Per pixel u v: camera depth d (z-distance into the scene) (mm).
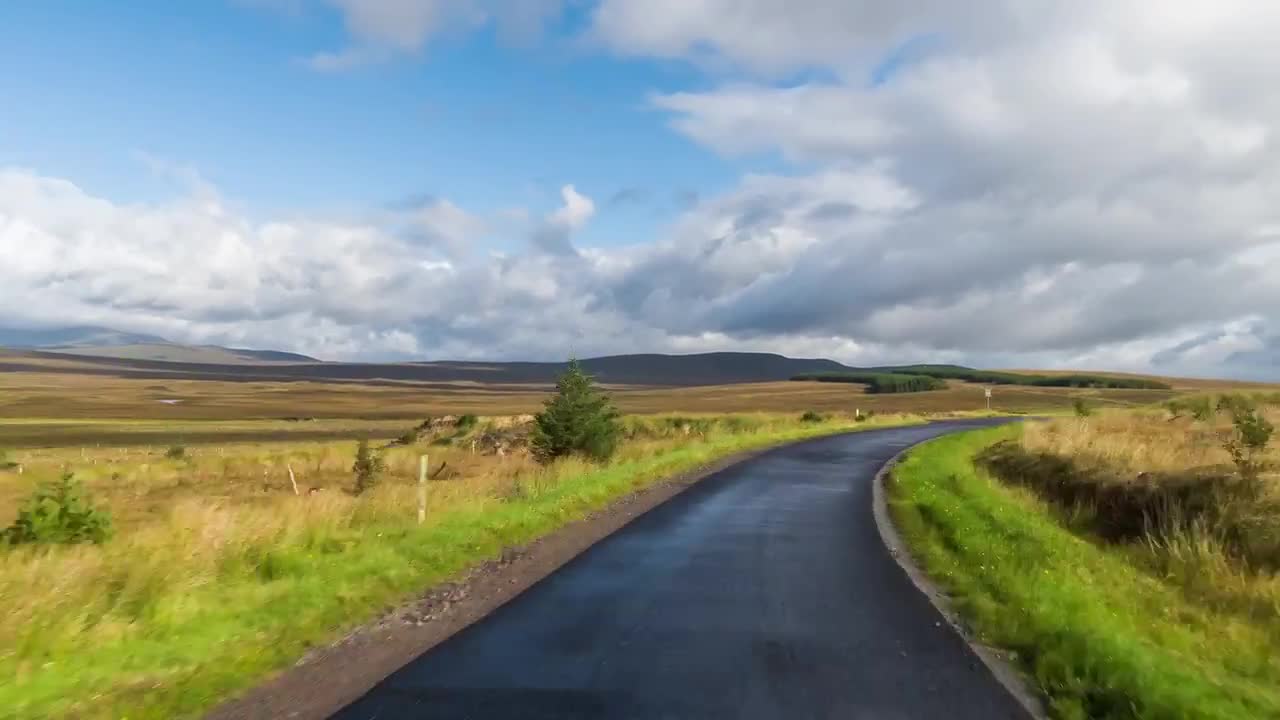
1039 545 12258
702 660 7066
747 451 34281
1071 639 7363
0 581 8398
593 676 6625
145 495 24750
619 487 19969
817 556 12008
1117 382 180000
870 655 7270
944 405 114375
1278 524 12469
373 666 6859
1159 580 11461
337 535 12789
